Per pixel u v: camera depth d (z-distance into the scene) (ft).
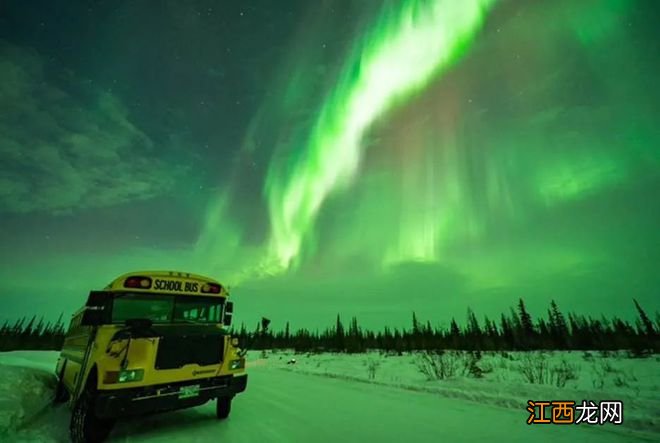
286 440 17.16
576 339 147.64
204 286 24.45
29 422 19.74
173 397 17.62
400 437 17.74
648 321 110.83
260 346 241.35
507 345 161.58
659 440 16.07
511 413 22.82
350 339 216.95
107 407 15.48
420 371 50.26
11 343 193.98
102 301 20.24
